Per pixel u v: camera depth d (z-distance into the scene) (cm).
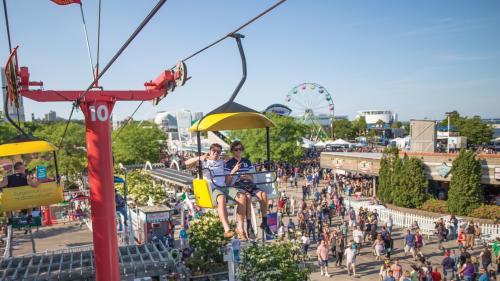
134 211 2395
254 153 4756
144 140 5056
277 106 6788
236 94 510
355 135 11044
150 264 1298
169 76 830
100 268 879
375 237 2234
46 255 1371
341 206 2789
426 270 1559
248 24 438
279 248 1430
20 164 896
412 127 3603
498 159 2831
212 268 1622
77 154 4284
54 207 2908
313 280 1788
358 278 1808
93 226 886
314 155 6775
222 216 513
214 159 557
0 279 1181
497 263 1792
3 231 2386
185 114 6975
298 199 3528
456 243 2300
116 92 891
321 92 7919
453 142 4972
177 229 2567
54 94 847
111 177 895
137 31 386
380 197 3300
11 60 672
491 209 2662
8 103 836
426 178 3066
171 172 3453
